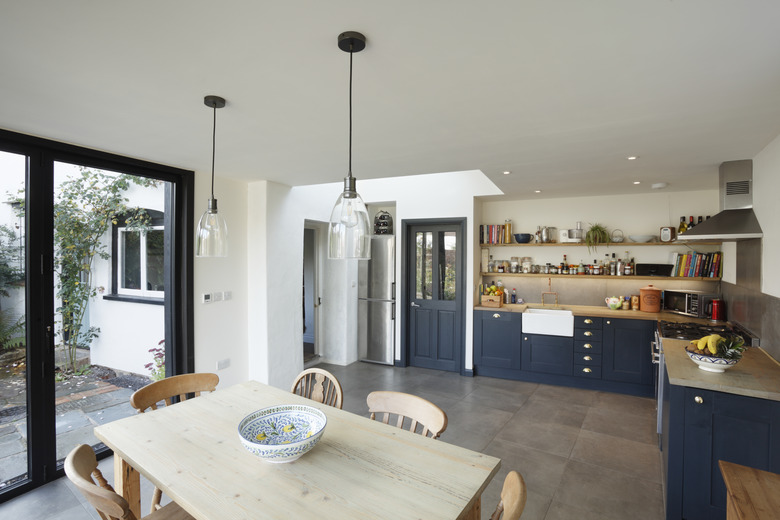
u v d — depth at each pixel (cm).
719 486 212
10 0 111
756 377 221
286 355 422
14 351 251
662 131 234
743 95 181
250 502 128
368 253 163
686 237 308
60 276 278
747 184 300
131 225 324
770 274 265
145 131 238
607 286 494
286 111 205
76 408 290
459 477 144
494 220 549
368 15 120
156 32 130
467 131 237
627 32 130
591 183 404
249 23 125
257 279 403
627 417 371
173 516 163
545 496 251
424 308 534
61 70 158
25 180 252
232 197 389
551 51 143
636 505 242
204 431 179
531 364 471
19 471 255
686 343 304
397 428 184
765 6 115
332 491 134
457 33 131
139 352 331
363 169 345
